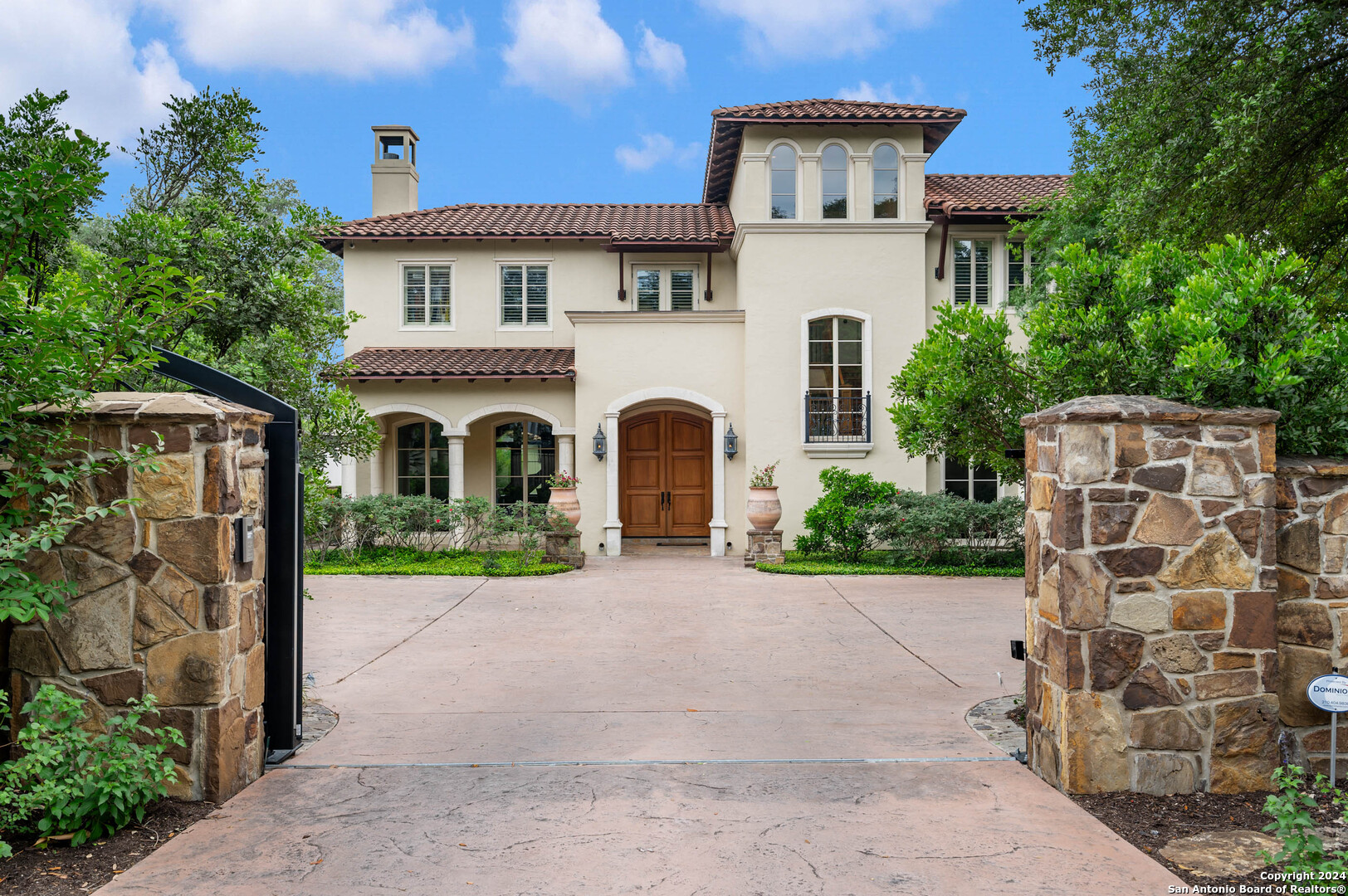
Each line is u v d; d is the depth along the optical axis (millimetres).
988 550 13891
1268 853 3506
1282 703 4469
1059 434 4266
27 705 3693
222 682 4168
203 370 4766
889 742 5230
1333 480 4516
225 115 6770
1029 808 4078
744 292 16469
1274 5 9023
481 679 6980
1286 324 4656
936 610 10219
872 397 16312
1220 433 4254
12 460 3854
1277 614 4477
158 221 6094
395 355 17875
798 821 3947
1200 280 4770
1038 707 4598
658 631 9047
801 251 16422
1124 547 4207
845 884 3291
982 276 17297
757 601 10906
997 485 17000
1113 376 5160
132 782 3746
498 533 14547
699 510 17906
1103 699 4203
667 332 16594
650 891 3236
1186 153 9766
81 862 3506
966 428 6703
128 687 4117
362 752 5043
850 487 15172
